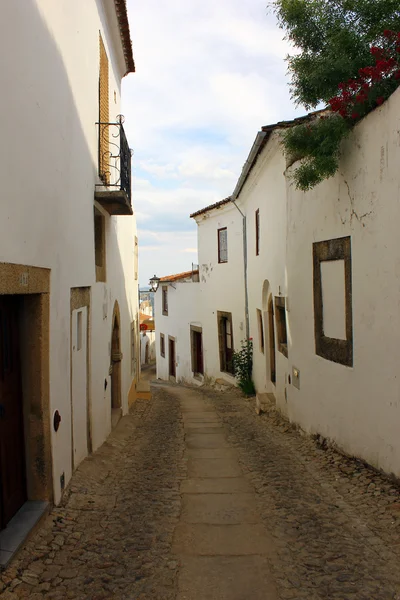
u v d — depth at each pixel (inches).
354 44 225.9
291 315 333.7
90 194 271.7
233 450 305.1
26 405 177.0
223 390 629.0
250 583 136.4
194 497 212.4
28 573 137.3
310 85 238.5
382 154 195.8
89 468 239.3
